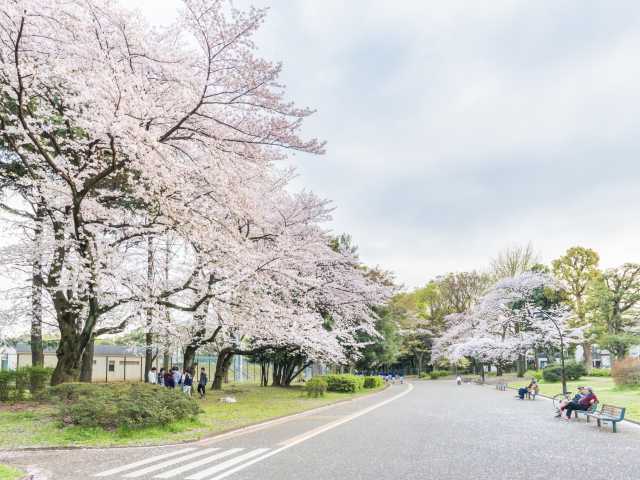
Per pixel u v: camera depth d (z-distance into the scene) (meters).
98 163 16.36
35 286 19.39
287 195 23.95
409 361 88.50
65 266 16.27
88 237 15.62
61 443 11.64
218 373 31.45
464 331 64.44
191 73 14.09
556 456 10.73
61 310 18.31
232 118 15.04
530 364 75.56
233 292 19.30
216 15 13.00
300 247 20.34
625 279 51.44
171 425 14.22
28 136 14.38
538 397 32.53
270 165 18.05
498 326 58.09
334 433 14.58
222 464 9.53
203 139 15.40
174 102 14.88
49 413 14.67
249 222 19.83
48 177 18.28
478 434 14.55
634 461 10.17
